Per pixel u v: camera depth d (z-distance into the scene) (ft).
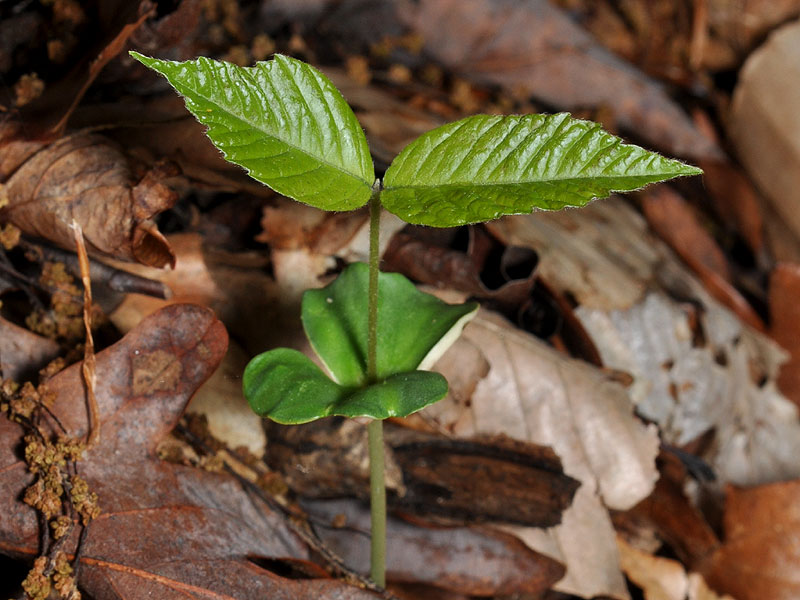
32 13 1.41
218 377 1.34
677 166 1.00
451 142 1.03
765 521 1.57
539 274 1.53
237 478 1.26
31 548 1.12
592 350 1.55
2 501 1.13
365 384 1.14
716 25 2.63
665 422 1.69
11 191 1.28
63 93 1.32
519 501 1.37
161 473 1.19
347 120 1.03
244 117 1.00
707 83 2.59
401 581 1.32
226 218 1.42
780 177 2.36
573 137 1.01
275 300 1.38
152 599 1.14
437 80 2.15
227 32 1.87
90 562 1.13
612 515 1.52
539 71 2.24
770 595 1.54
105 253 1.28
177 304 1.20
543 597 1.38
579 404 1.47
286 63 1.01
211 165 1.41
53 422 1.17
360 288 1.19
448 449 1.38
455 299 1.44
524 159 1.02
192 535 1.18
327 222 1.40
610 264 1.77
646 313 1.71
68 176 1.28
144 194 1.24
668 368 1.70
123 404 1.19
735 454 1.77
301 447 1.33
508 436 1.41
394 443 1.36
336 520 1.31
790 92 2.32
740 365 1.82
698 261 2.09
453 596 1.33
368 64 2.09
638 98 2.32
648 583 1.44
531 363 1.46
